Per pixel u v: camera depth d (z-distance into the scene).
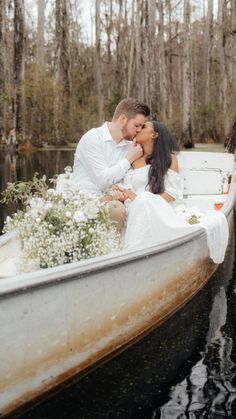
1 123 23.27
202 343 3.09
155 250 2.96
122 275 2.75
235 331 3.27
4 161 14.98
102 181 3.58
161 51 27.08
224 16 22.94
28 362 2.31
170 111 27.34
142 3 24.30
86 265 2.47
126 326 2.92
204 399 2.47
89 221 3.00
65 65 25.86
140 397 2.48
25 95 22.86
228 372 2.73
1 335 2.16
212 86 33.50
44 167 12.89
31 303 2.24
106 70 34.91
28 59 30.89
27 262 2.95
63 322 2.43
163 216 3.30
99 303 2.63
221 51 25.16
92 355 2.68
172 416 2.32
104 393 2.51
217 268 4.62
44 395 2.46
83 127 26.20
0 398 2.23
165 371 2.73
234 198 5.12
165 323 3.40
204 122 27.02
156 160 3.78
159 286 3.19
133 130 3.72
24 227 3.00
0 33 23.33
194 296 3.94
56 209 3.00
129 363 2.83
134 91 33.47
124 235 3.55
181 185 3.87
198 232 3.48
